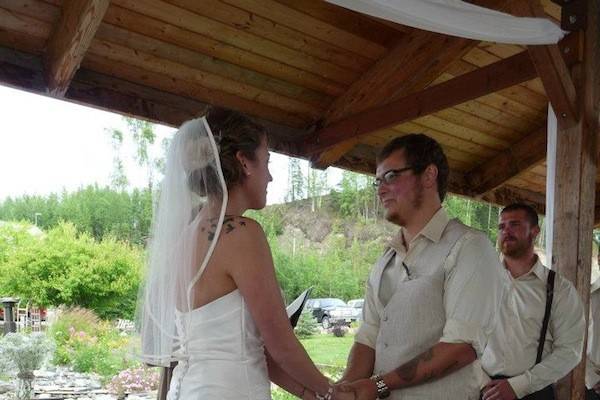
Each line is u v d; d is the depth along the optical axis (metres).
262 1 4.61
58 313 16.73
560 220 4.30
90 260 23.45
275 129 5.78
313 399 1.74
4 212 48.41
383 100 5.48
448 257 1.82
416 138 1.95
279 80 5.36
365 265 31.67
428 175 1.92
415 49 5.27
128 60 4.64
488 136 6.95
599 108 4.41
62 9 4.00
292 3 4.70
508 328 2.89
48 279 23.19
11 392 8.11
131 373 9.92
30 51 4.28
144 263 1.73
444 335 1.75
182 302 1.59
